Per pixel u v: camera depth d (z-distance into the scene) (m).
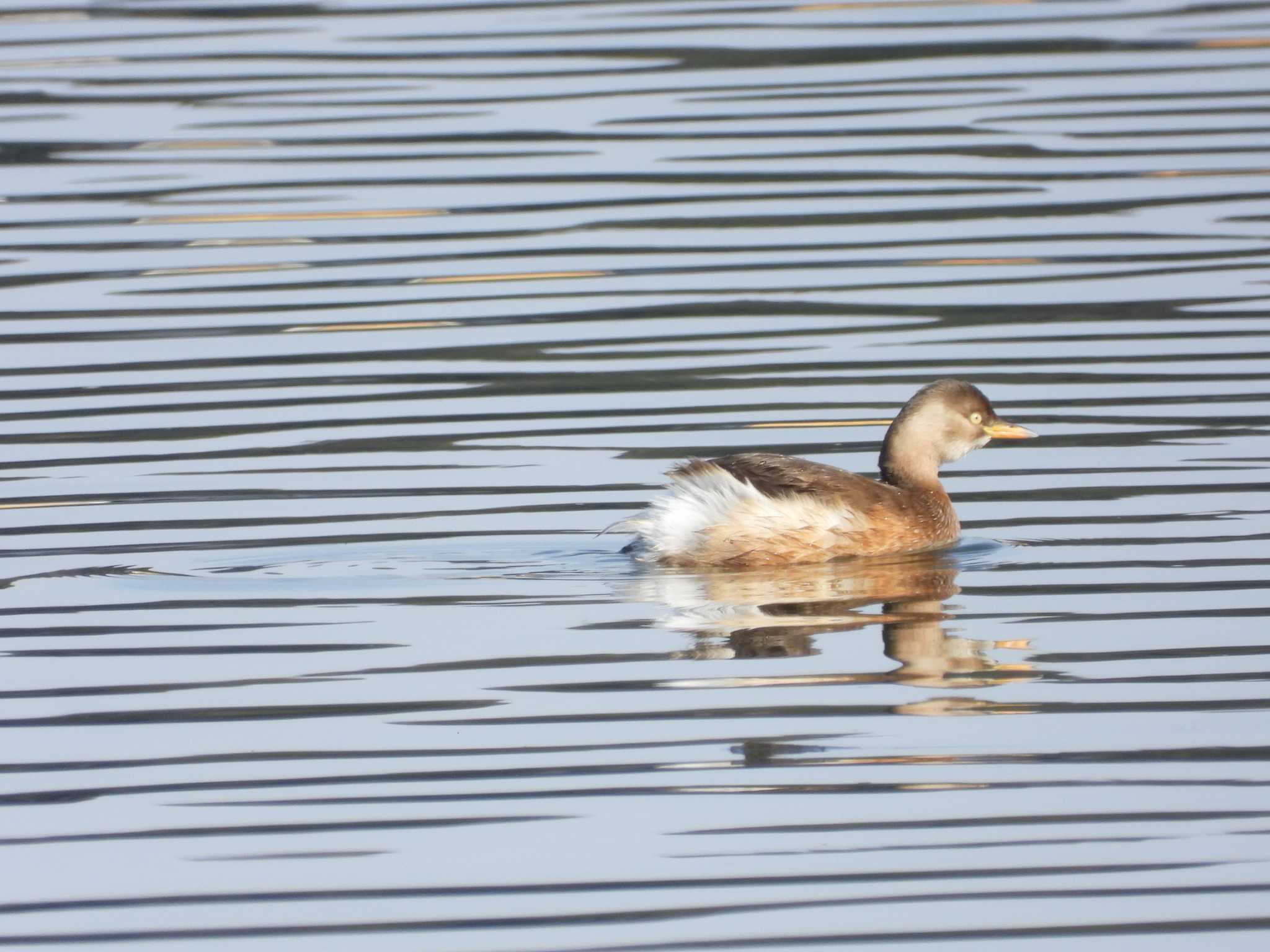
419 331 17.78
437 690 11.06
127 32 26.73
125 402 16.19
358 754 10.32
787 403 16.06
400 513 13.98
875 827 9.54
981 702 10.80
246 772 10.16
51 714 10.83
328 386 16.56
